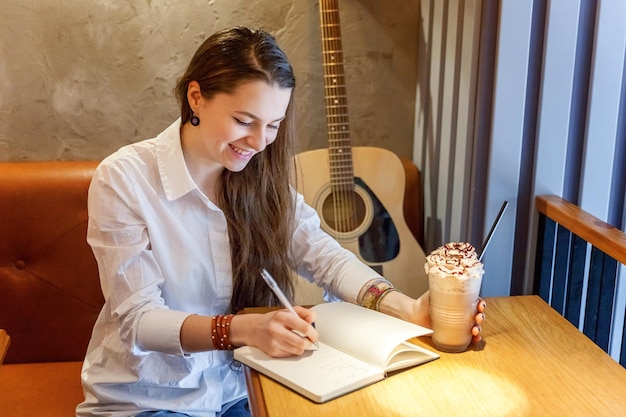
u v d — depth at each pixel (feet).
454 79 6.77
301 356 4.32
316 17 7.52
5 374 6.51
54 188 6.78
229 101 4.58
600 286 5.78
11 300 6.81
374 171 7.23
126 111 7.43
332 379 4.06
